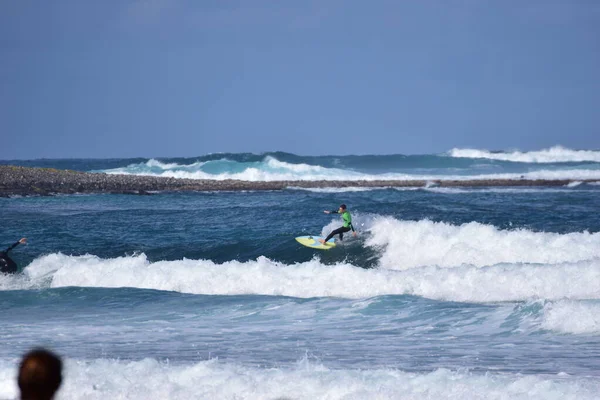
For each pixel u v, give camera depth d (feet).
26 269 236.22
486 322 150.00
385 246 257.14
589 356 117.29
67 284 222.28
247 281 205.05
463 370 107.24
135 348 128.57
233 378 94.07
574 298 167.63
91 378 95.61
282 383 92.22
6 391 90.17
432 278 184.34
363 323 155.74
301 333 145.18
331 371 97.55
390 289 187.11
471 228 242.78
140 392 91.20
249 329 151.43
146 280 215.10
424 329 147.23
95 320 167.22
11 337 141.69
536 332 139.95
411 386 89.81
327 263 253.24
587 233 230.27
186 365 107.65
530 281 174.70
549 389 86.84
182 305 185.57
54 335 144.15
